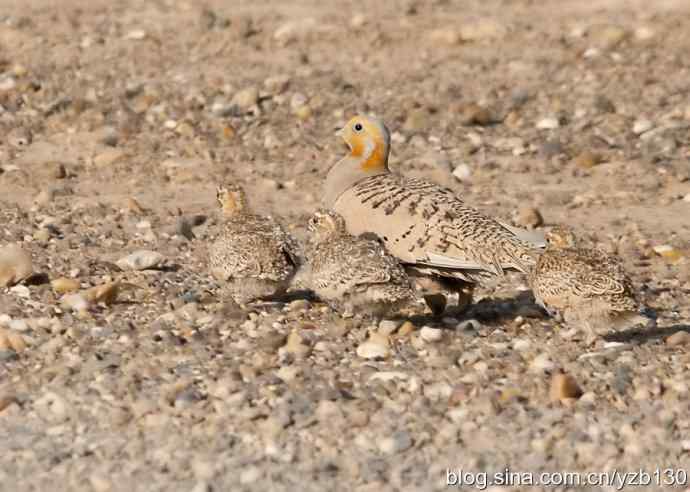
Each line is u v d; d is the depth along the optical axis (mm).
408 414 10695
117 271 14711
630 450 10219
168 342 12219
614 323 11602
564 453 10180
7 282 13820
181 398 10875
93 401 10992
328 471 9898
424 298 13094
